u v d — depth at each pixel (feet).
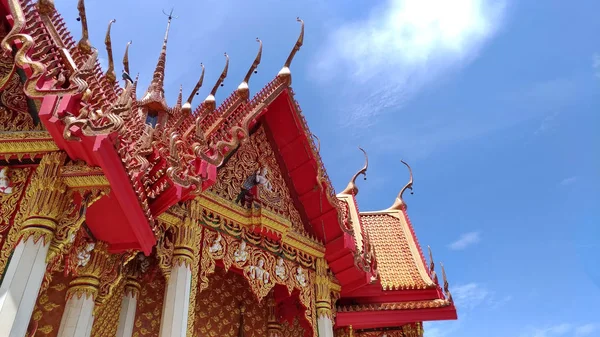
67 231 20.90
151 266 34.24
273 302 44.57
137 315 34.30
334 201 41.83
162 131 36.70
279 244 38.96
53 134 20.15
